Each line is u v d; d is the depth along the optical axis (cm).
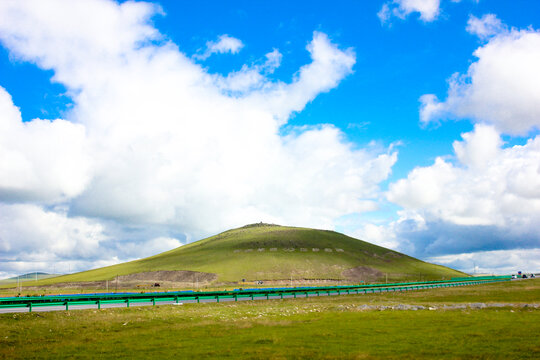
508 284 14175
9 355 2756
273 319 4503
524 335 3216
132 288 19350
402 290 11562
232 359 2478
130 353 2734
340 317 4609
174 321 4450
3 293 16088
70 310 5144
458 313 4925
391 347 2791
